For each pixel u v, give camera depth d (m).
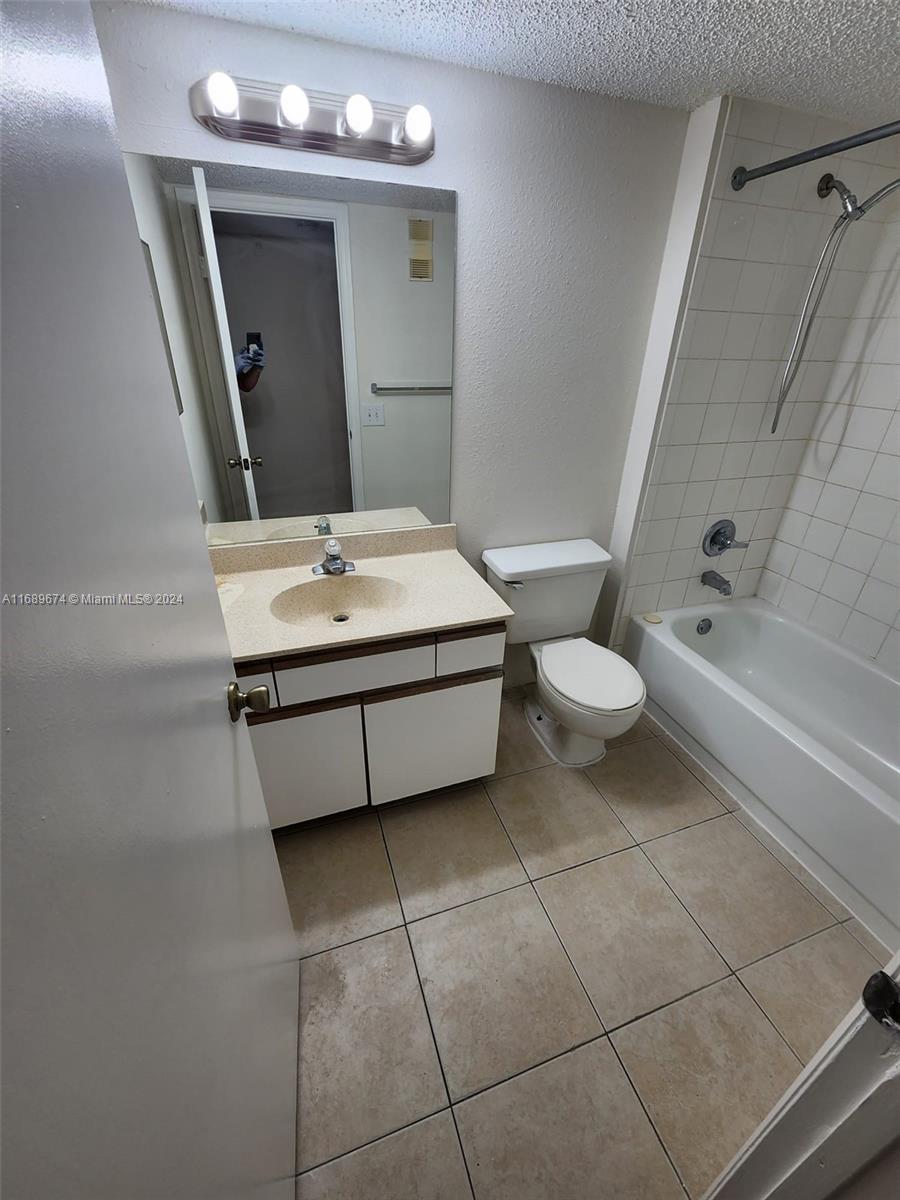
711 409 1.88
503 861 1.57
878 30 1.05
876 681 1.92
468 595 1.54
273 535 1.66
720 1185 0.70
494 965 1.30
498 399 1.73
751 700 1.73
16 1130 0.26
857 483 1.95
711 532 2.16
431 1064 1.12
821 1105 0.49
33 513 0.33
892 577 1.88
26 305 0.34
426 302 1.52
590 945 1.34
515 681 2.34
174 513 0.62
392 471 1.71
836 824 1.46
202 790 0.62
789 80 1.30
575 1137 1.02
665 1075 1.11
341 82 1.21
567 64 1.25
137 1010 0.41
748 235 1.62
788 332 1.84
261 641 1.28
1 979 0.26
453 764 1.66
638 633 2.20
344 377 1.54
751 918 1.42
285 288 1.39
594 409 1.86
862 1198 0.48
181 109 1.15
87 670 0.38
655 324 1.75
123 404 0.50
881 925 1.38
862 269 1.79
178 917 0.51
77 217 0.43
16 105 0.34
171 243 1.27
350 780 1.54
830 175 1.61
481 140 1.37
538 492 1.94
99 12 1.03
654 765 1.95
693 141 1.51
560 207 1.51
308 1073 1.10
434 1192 0.95
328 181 1.31
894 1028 0.40
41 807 0.31
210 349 1.40
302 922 1.39
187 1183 0.48
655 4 1.00
